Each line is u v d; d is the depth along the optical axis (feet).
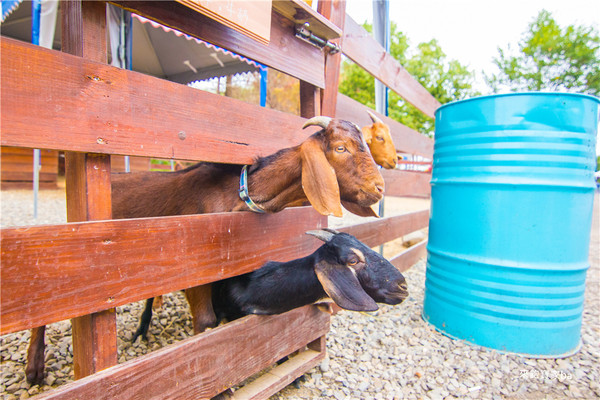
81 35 4.85
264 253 7.63
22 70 4.12
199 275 6.23
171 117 5.71
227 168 7.86
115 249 5.03
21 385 7.87
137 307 12.51
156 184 8.65
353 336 11.33
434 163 13.28
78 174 5.05
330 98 10.56
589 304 15.47
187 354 5.91
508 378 9.53
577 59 57.21
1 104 3.98
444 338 11.76
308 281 7.20
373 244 14.16
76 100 4.58
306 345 9.34
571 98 10.34
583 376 9.71
